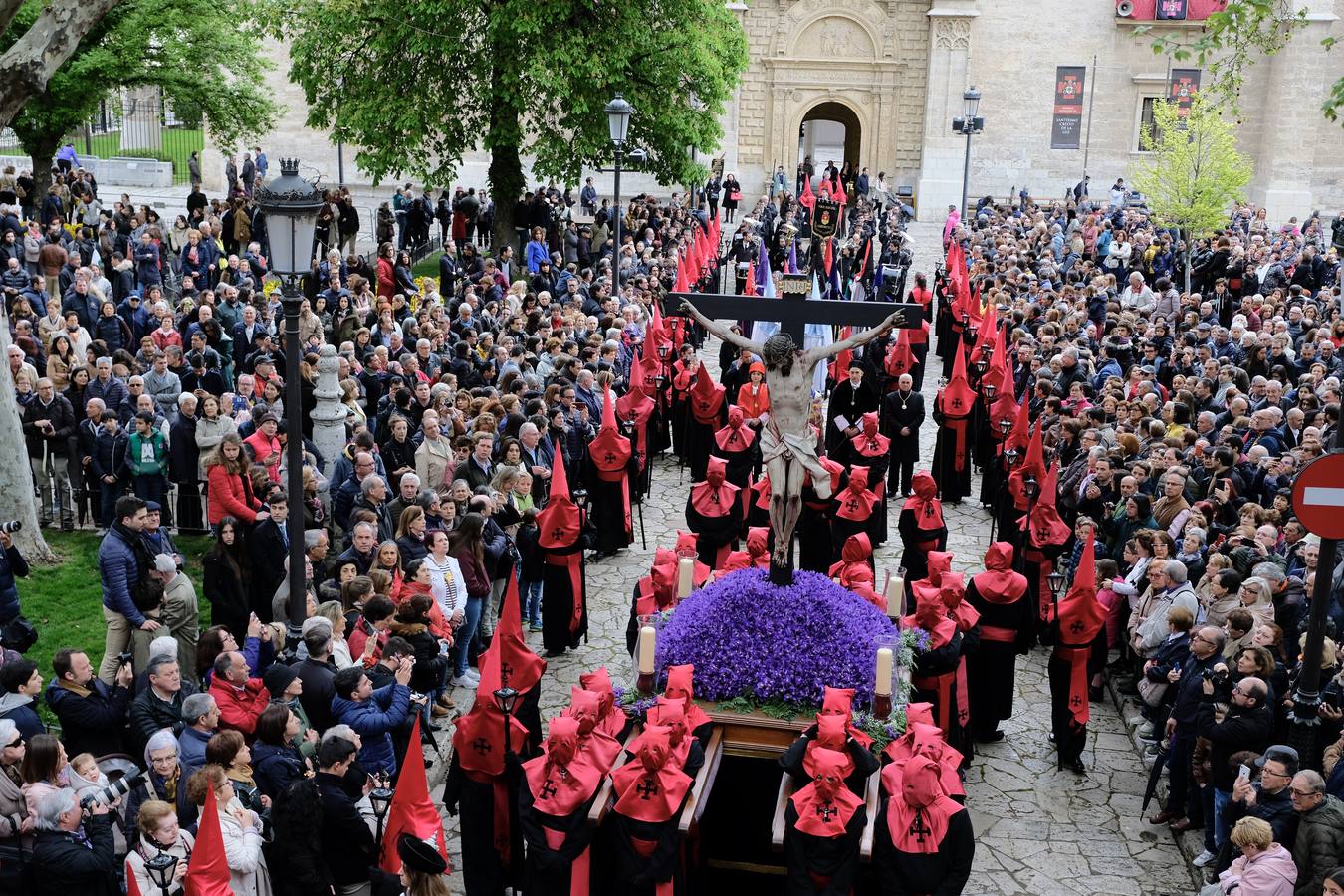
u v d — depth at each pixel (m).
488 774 8.93
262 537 11.60
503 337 18.16
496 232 32.25
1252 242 32.25
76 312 18.52
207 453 14.65
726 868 9.23
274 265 9.88
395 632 10.39
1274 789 8.19
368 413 16.12
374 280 25.91
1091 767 11.54
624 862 7.91
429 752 11.16
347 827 7.82
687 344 20.70
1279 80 46.53
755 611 9.17
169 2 30.45
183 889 7.10
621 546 15.62
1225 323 27.75
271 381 14.74
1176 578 11.17
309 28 30.78
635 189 47.00
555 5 28.70
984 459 18.97
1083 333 20.62
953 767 8.20
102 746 8.92
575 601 12.94
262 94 37.34
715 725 8.82
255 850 7.42
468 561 12.03
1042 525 13.35
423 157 31.30
